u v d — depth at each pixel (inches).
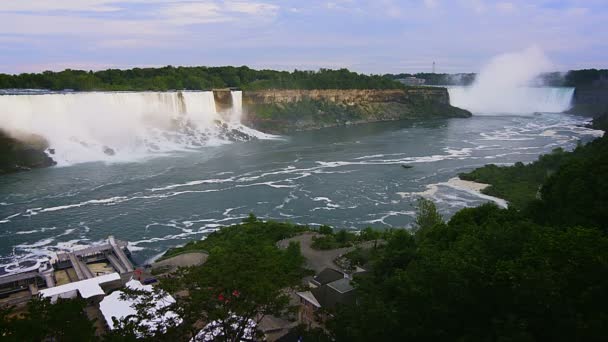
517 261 975.6
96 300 1684.3
